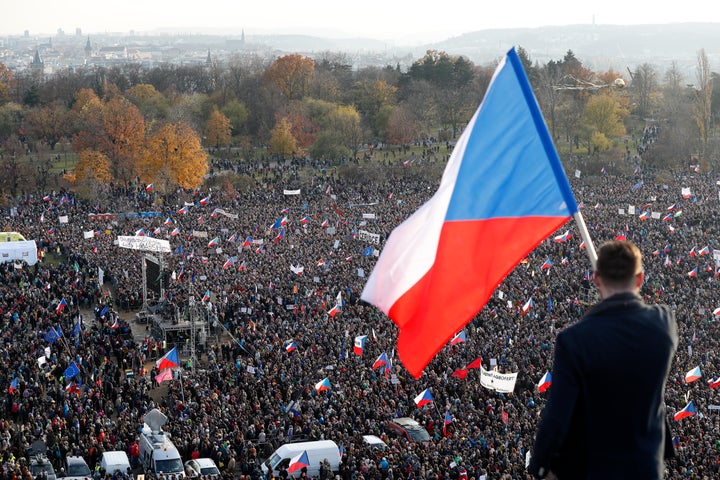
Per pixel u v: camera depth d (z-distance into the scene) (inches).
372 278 571.8
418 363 560.4
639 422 363.3
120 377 2940.5
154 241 3644.2
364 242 4972.9
